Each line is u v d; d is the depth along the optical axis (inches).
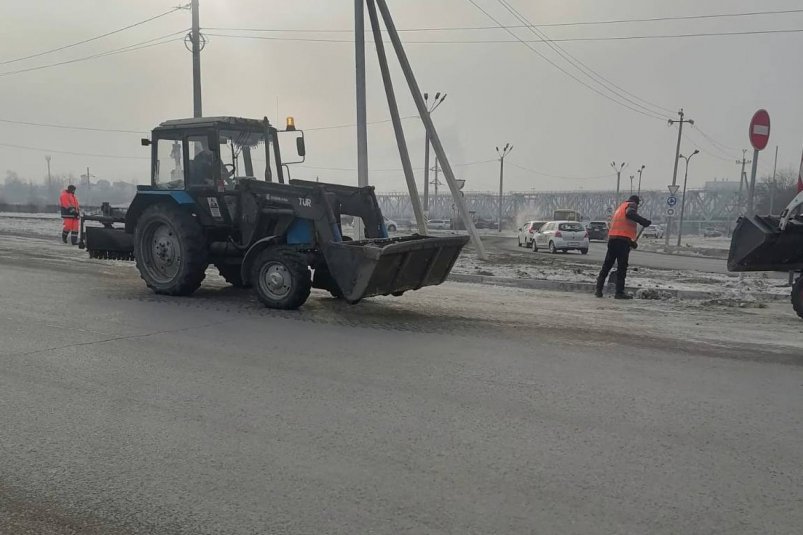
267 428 176.7
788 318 355.9
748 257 363.3
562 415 189.2
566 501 136.6
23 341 269.7
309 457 157.9
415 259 342.0
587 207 4138.8
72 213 748.0
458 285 502.6
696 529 126.0
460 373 231.5
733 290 459.2
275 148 422.6
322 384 216.8
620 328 318.3
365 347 269.0
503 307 382.3
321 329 303.7
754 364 249.0
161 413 187.6
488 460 157.0
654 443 168.9
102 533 124.0
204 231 393.4
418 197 647.1
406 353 259.6
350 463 154.6
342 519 128.6
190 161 389.7
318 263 354.9
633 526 126.8
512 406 196.5
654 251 1341.0
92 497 137.6
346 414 188.2
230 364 240.2
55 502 135.6
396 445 165.6
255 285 355.9
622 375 231.5
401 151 660.7
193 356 251.0
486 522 127.6
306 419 183.8
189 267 381.4
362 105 643.5
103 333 287.6
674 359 255.4
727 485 145.0
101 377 221.8
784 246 360.2
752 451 164.6
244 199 370.3
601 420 185.3
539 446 166.1
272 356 252.5
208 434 172.1
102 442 166.2
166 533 123.8
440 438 170.6
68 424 178.4
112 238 454.3
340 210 390.6
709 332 311.3
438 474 149.1
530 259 797.2
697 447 166.4
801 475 150.6
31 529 125.2
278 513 130.9
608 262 442.6
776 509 134.3
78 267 529.7
